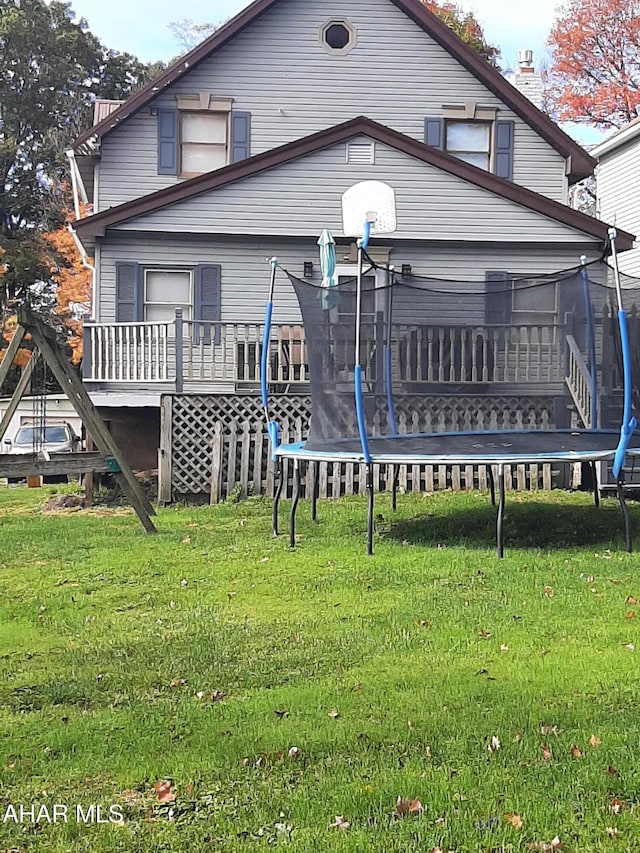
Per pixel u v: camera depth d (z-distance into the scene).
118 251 17.88
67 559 8.85
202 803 3.85
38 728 4.65
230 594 7.36
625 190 23.44
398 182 18.16
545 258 18.52
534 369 10.60
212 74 19.62
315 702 4.93
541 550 9.07
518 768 4.09
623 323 8.81
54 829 3.66
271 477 13.24
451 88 20.11
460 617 6.61
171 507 12.95
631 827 3.60
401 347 10.17
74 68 45.84
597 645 5.93
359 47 19.97
